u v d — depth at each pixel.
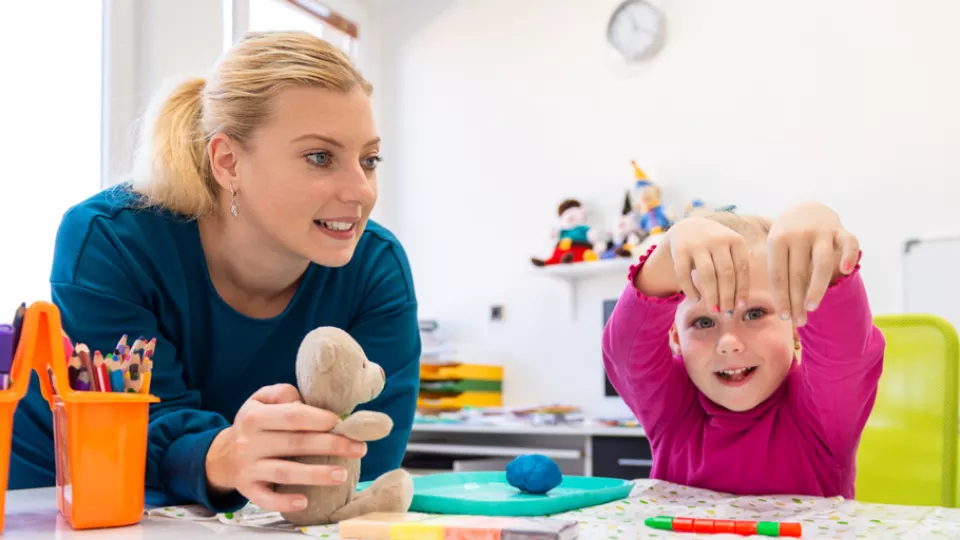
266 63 0.93
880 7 2.79
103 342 0.94
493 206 3.50
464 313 3.52
